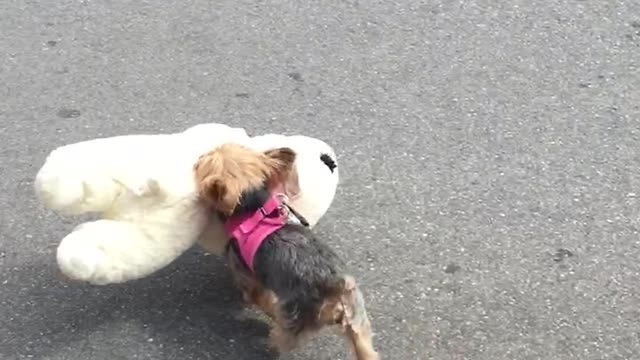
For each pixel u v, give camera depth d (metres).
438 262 2.31
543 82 2.83
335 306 1.95
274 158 2.04
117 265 2.02
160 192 1.99
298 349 2.11
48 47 2.93
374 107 2.74
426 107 2.74
